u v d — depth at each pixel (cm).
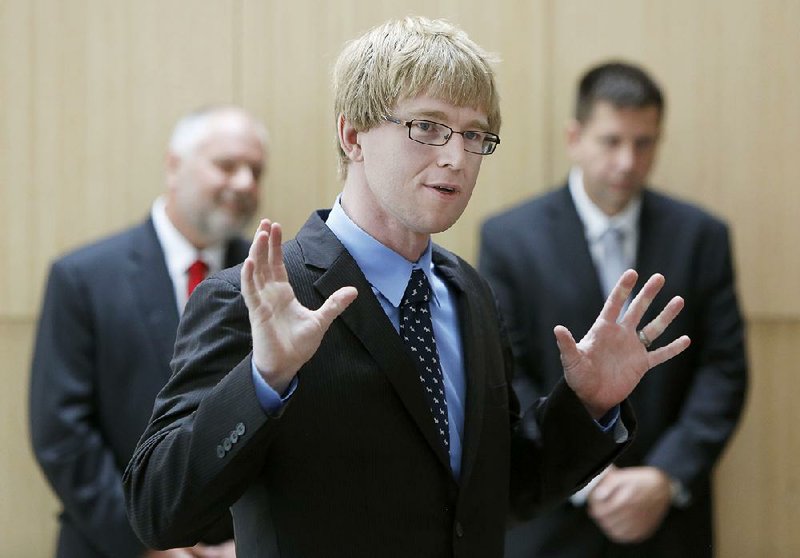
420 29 626
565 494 698
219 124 1152
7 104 1352
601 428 664
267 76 1356
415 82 600
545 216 1180
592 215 1181
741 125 1356
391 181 611
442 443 622
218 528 1021
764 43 1352
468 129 614
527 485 704
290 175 1357
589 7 1362
